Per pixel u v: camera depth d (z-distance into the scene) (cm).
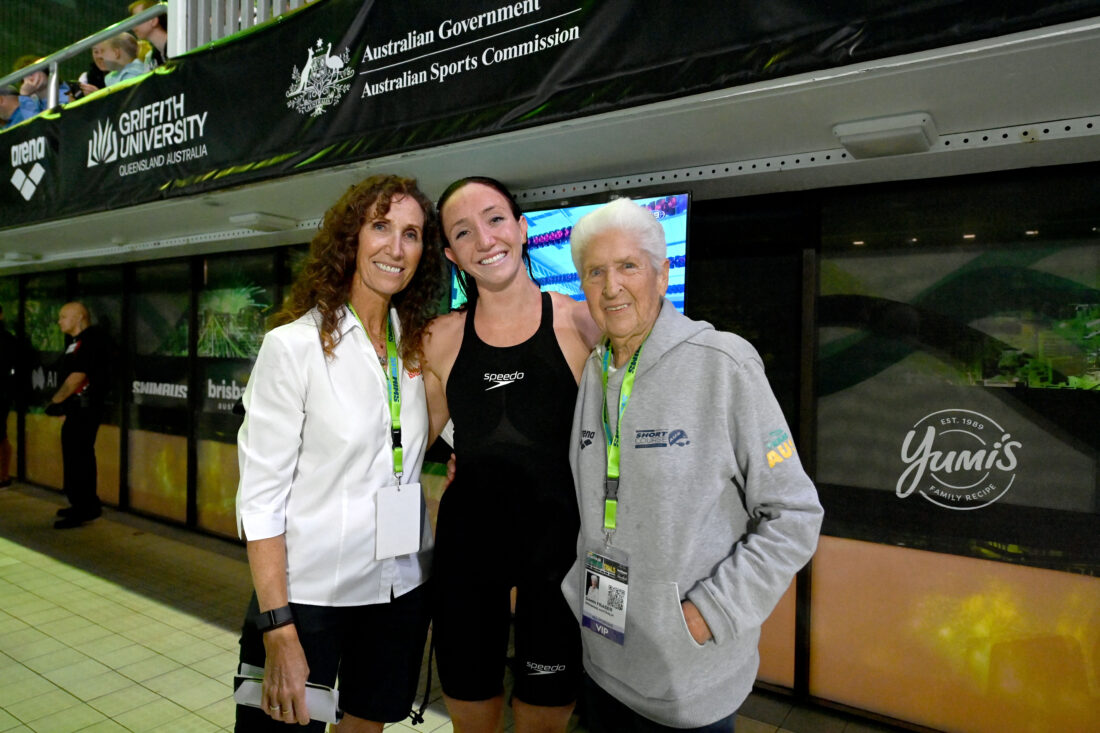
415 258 143
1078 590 194
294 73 235
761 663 244
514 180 250
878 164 200
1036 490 200
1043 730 198
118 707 234
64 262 505
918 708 216
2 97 484
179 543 428
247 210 310
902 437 220
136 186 295
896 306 222
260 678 131
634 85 163
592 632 123
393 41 209
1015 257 204
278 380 132
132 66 391
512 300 146
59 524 454
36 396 590
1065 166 197
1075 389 195
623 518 118
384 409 142
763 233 245
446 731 221
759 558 109
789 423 239
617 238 119
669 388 117
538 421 142
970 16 123
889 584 221
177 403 462
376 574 141
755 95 157
